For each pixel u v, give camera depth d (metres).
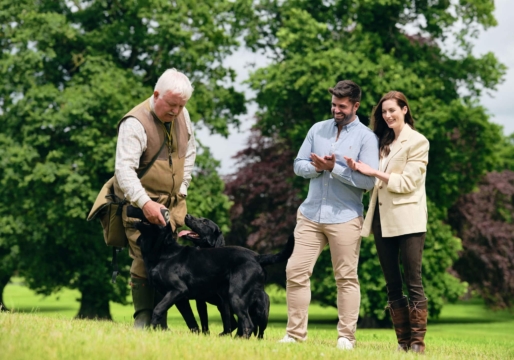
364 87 23.98
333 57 24.31
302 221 6.66
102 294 24.88
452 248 25.86
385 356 5.57
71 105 22.55
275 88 24.97
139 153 6.13
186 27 25.41
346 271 6.52
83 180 22.22
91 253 23.92
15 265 24.20
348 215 6.49
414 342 6.63
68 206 22.44
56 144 23.53
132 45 25.16
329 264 25.33
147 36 24.70
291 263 6.64
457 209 31.00
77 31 24.52
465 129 25.80
